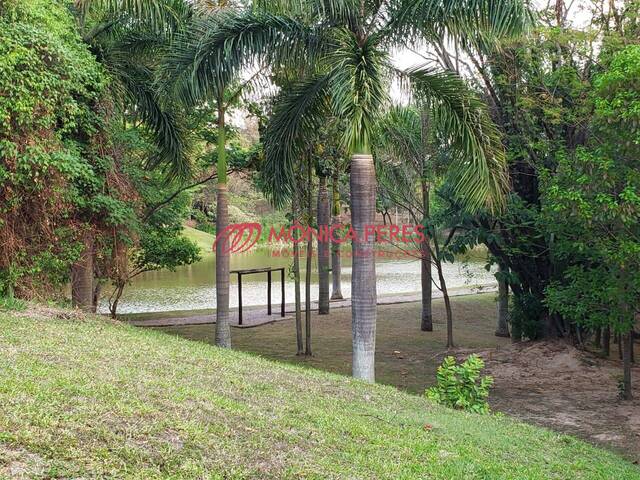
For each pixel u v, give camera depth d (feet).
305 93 38.65
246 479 12.14
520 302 49.03
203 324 62.90
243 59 34.30
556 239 40.50
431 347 52.49
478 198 32.83
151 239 57.21
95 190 37.83
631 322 32.30
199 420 14.89
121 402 14.66
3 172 27.78
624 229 29.94
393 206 56.24
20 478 9.65
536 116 41.11
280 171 40.42
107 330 26.58
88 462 10.85
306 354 48.42
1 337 20.57
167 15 38.37
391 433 18.45
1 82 27.09
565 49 39.09
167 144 45.16
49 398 13.67
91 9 38.32
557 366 42.11
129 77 42.91
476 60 43.01
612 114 27.37
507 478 16.10
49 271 36.35
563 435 24.97
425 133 47.85
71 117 32.35
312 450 15.05
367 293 33.01
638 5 34.76
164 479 11.12
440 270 51.72
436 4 30.94
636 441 26.63
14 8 29.35
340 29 32.19
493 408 32.76
